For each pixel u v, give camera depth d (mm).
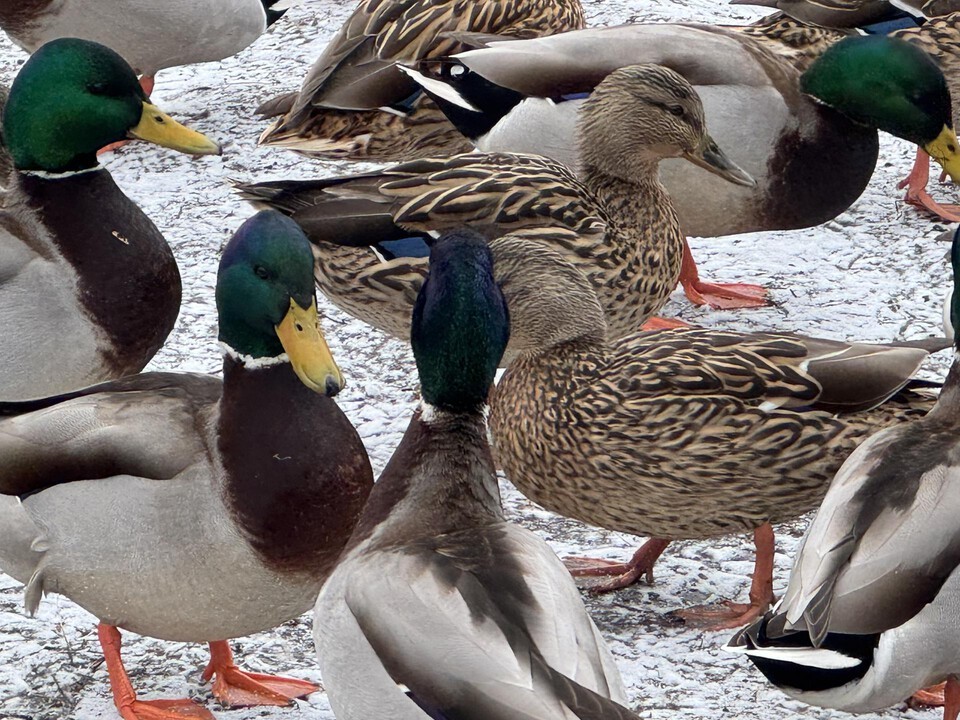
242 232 7293
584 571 8688
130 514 7098
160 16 13859
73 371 9031
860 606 6414
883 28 13047
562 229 10039
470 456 6547
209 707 7746
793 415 8164
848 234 12375
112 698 7781
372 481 7430
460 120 11672
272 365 7230
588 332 8602
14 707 7688
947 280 11539
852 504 6730
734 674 7777
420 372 6570
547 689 5301
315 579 7277
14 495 7312
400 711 5914
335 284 10281
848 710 6832
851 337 10875
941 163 11625
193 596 7203
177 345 10844
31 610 7430
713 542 9086
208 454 7125
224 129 14266
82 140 9039
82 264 8938
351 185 10203
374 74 11922
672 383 8242
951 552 6555
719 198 11344
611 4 15758
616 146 10445
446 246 6539
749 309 11391
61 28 13906
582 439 8406
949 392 7328
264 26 14539
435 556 6027
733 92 11297
